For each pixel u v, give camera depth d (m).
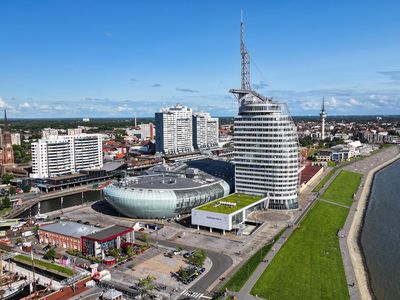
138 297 156.25
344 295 159.25
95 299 155.88
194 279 174.12
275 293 159.12
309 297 156.50
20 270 189.12
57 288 169.38
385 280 178.38
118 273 182.62
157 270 185.38
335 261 194.50
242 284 166.75
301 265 187.38
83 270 183.25
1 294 166.75
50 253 199.25
